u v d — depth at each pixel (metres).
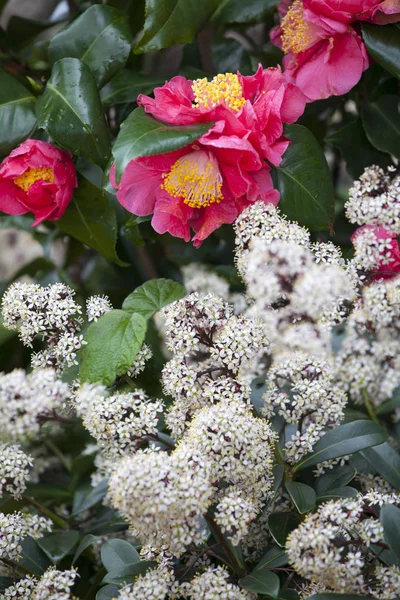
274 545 0.89
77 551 0.90
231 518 0.81
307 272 0.85
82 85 0.94
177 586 0.83
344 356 0.90
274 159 0.89
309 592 0.84
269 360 0.92
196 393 0.86
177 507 0.79
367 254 0.88
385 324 0.88
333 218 0.94
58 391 0.84
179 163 0.89
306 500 0.85
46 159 0.94
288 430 0.91
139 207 0.92
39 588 0.84
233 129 0.88
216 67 1.07
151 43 0.94
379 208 0.87
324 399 0.87
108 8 0.97
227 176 0.90
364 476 0.92
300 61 0.95
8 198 0.96
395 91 1.01
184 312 0.88
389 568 0.81
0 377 0.83
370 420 0.88
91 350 0.88
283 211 0.94
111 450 0.85
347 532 0.83
